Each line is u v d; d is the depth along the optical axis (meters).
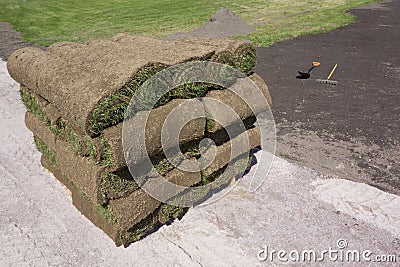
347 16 14.88
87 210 3.92
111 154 3.18
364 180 4.53
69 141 3.66
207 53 3.80
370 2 17.88
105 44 4.48
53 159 4.51
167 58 3.61
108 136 3.12
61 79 3.56
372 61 9.34
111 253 3.55
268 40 11.67
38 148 4.95
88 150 3.31
